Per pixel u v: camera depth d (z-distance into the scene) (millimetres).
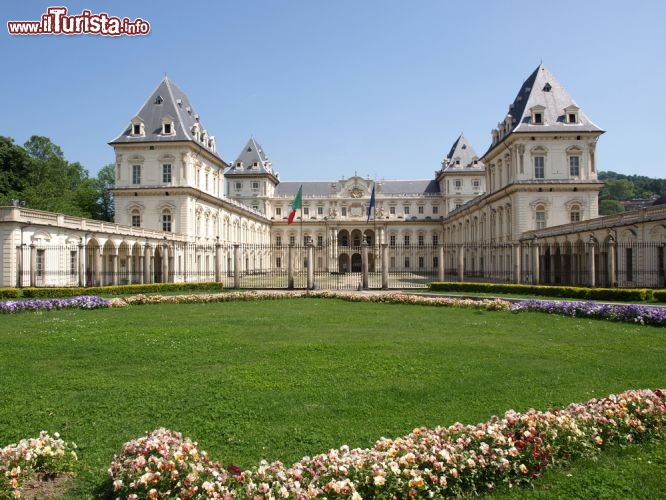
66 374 12141
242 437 8406
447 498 6289
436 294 34125
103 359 13648
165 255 44688
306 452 7836
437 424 8852
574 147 53094
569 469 7098
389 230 105312
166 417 9344
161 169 58250
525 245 51812
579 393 10531
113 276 44031
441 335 17328
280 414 9422
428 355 14062
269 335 17156
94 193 81500
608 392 10602
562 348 15094
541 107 53375
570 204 52500
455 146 106688
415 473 6227
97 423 9070
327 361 13359
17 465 6633
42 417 9344
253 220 89500
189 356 13977
